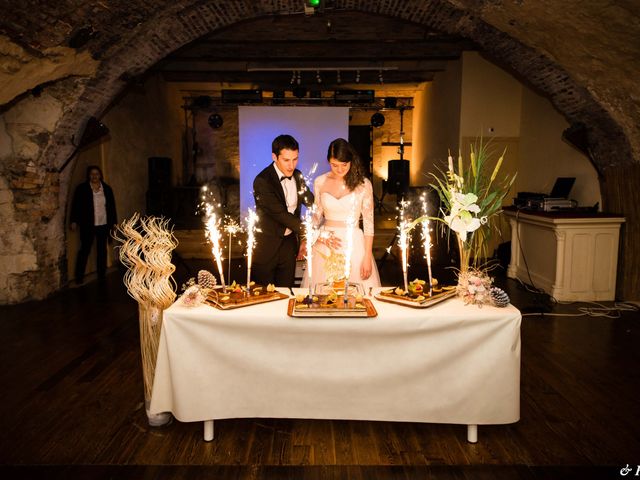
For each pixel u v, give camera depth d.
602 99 5.34
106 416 3.04
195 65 10.13
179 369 2.57
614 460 2.58
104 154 7.99
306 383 2.59
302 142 9.48
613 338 4.46
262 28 7.93
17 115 5.45
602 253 5.67
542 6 4.64
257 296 2.74
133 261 2.75
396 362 2.56
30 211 5.68
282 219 3.62
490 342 2.54
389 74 10.35
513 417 2.60
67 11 4.34
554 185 6.71
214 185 12.38
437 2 5.59
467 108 8.34
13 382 3.54
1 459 2.57
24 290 5.72
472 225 2.78
